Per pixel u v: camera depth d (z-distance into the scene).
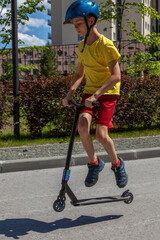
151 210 3.23
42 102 7.66
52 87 7.69
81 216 3.11
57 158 5.53
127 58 12.14
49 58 51.44
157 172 4.91
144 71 10.55
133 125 9.00
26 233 2.73
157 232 2.69
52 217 3.11
